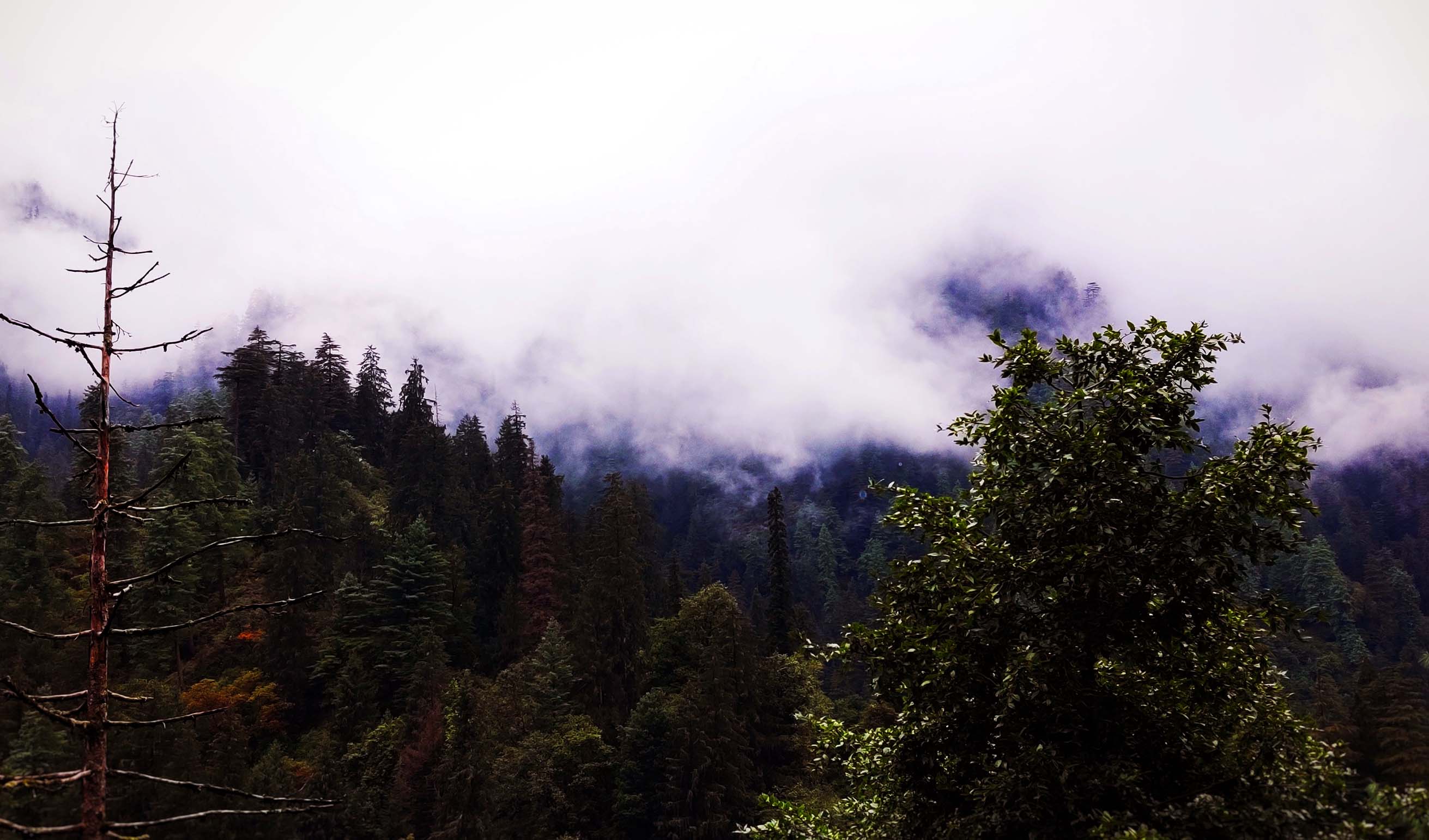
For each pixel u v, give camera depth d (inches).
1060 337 478.9
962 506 520.1
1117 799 405.1
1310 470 414.9
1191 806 379.6
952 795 460.8
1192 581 410.3
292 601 304.3
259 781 1472.7
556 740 1809.8
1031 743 428.1
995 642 439.5
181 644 2143.2
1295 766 416.8
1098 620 423.8
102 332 277.9
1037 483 460.8
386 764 1786.4
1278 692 468.4
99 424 276.8
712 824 1599.4
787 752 1974.7
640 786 1752.0
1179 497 436.1
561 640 2149.4
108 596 269.0
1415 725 984.3
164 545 2124.8
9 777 237.0
